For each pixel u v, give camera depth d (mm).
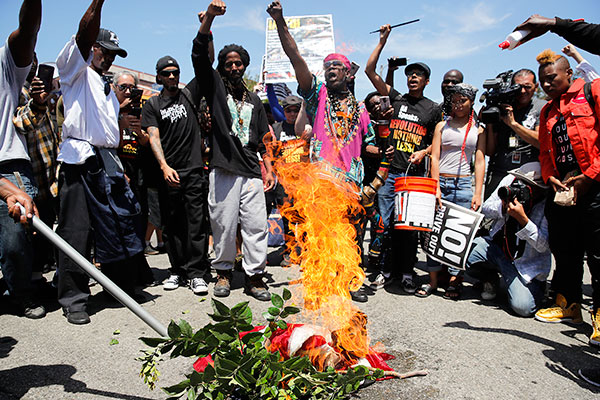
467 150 4543
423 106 4727
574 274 3705
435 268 4395
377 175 4121
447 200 4602
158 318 3586
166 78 4336
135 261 4035
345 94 3729
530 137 4066
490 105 4270
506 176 4355
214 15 3787
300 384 2232
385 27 4801
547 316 3748
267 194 5770
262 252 4152
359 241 3969
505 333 3465
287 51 3395
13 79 2926
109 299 4008
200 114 4184
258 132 4340
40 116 4188
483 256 4227
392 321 3662
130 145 5059
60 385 2523
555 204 3627
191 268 4410
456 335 3391
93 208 3613
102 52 3703
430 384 2639
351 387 2275
